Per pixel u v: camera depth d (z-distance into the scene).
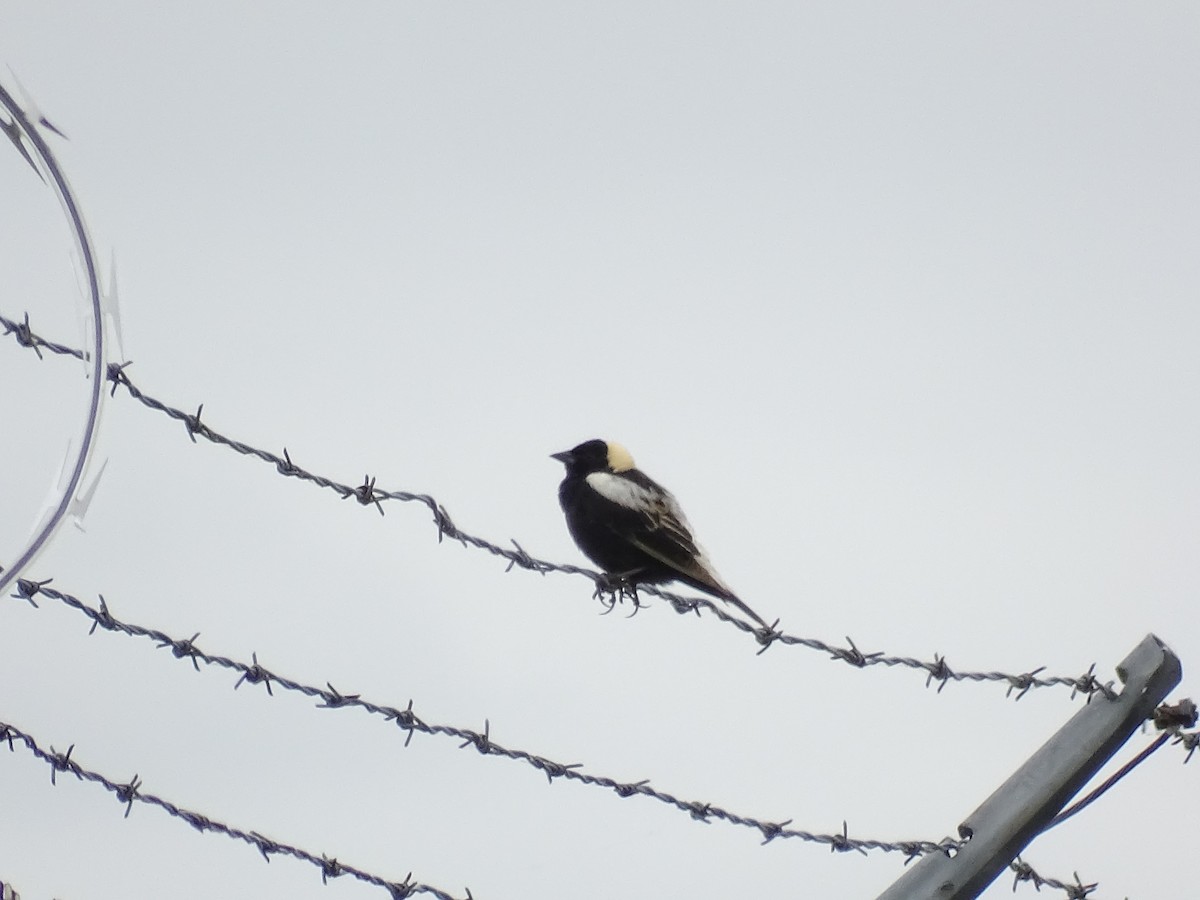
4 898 7.98
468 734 9.88
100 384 7.73
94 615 9.46
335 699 9.67
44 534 7.67
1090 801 10.52
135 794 9.40
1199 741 11.02
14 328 9.05
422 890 9.63
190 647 9.62
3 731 9.26
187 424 9.80
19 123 7.58
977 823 10.20
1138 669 10.38
